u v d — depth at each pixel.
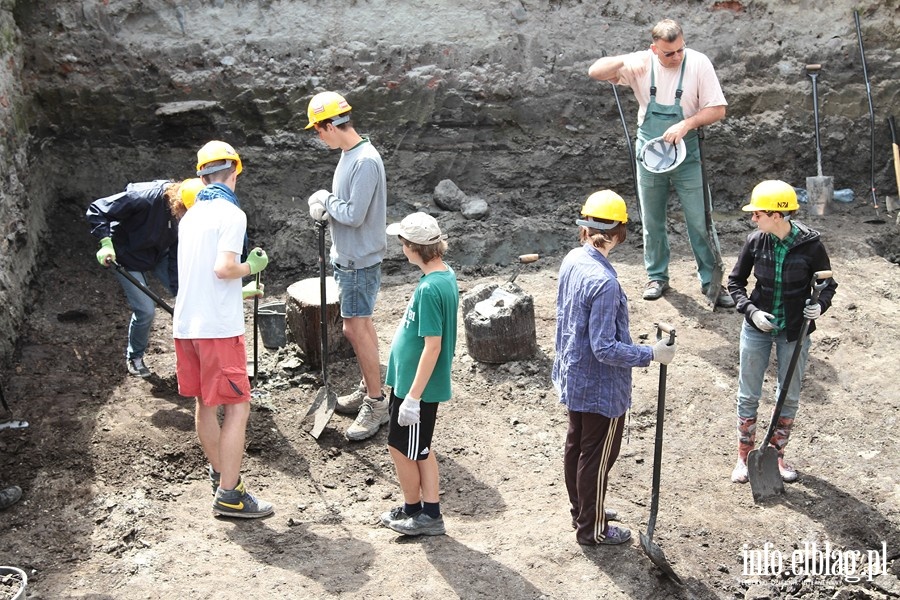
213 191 5.27
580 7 9.90
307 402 6.88
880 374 7.00
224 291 5.19
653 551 4.91
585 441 4.90
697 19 9.98
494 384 7.06
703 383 6.95
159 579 4.88
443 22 9.71
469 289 8.55
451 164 9.83
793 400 5.77
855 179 10.23
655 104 7.43
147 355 7.49
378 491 5.95
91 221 6.47
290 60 9.52
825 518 5.64
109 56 9.30
